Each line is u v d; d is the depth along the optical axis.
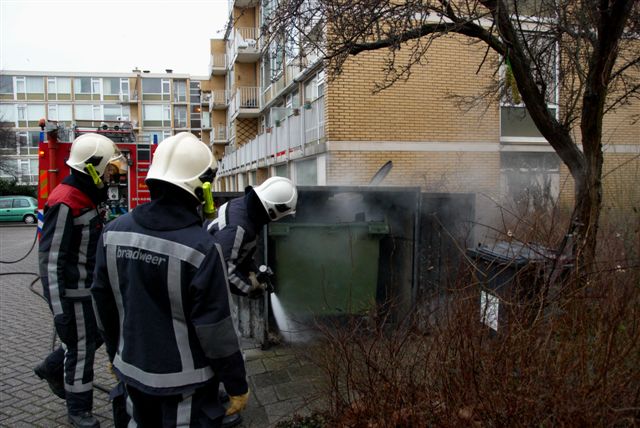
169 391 1.79
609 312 2.11
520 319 2.16
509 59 3.64
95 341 3.03
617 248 3.12
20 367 4.20
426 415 2.12
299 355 3.94
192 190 1.88
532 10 4.35
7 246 14.32
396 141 9.98
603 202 4.30
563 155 3.66
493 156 10.47
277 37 4.61
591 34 3.58
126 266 1.87
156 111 56.06
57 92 54.34
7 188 35.12
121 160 3.20
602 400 1.78
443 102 10.10
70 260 2.92
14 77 53.41
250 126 23.77
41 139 8.30
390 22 3.93
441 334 2.28
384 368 2.29
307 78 13.80
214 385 1.90
